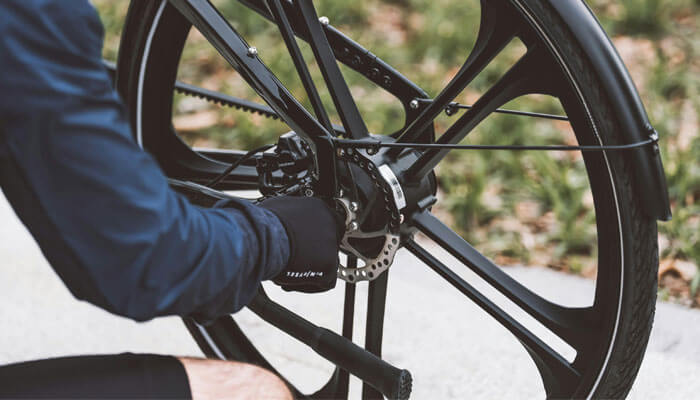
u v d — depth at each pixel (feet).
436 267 4.82
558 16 4.13
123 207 2.44
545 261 8.52
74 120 2.36
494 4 4.19
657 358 6.68
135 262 2.49
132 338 7.25
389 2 13.98
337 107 4.58
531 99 11.15
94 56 2.45
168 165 6.20
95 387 2.91
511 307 7.65
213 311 2.92
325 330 4.60
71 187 2.39
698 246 8.20
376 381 4.35
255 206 3.23
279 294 7.92
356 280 4.78
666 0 12.84
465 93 11.28
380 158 4.50
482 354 6.91
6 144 2.36
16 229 9.27
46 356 6.92
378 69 4.90
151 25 6.03
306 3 4.60
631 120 4.13
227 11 13.21
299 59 4.54
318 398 5.66
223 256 2.80
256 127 10.95
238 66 4.58
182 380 3.01
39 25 2.33
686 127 10.40
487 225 9.11
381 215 4.50
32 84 2.31
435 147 4.30
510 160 9.80
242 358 6.27
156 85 6.13
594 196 4.38
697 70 11.62
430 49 12.29
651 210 4.23
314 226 3.54
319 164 4.49
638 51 12.15
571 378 4.71
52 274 8.32
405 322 7.40
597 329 4.60
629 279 4.35
